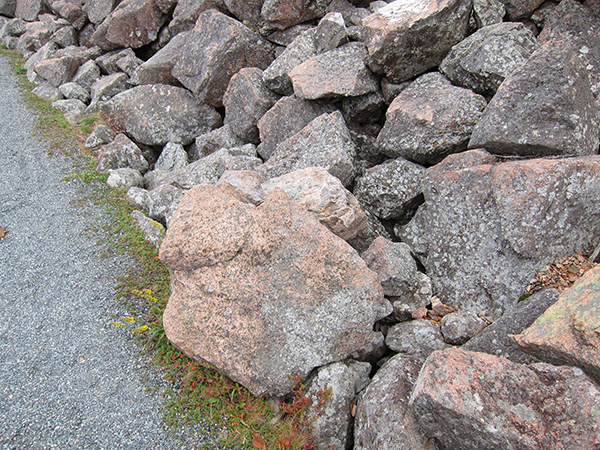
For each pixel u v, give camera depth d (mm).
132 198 7215
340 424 3984
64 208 6973
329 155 5828
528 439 2979
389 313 4668
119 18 10992
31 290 5383
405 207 5676
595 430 2891
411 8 6098
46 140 9047
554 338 3334
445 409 3154
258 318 4246
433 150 5477
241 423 4059
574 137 4504
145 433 3939
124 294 5344
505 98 4789
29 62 13008
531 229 4172
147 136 8992
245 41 8344
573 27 5730
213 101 8742
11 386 4227
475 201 4613
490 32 5574
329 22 7055
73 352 4617
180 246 4438
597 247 4211
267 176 6266
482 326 4340
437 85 5887
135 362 4555
